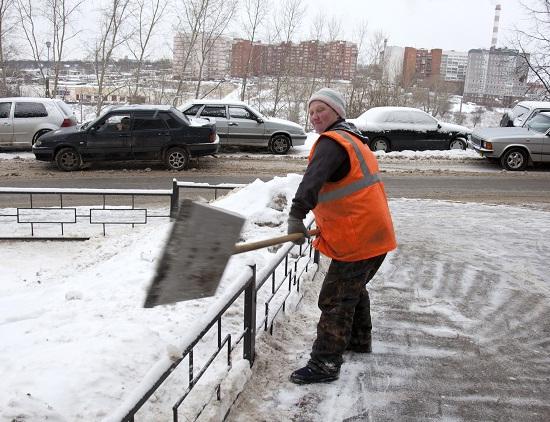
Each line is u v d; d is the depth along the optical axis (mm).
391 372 3707
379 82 34281
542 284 5562
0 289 6434
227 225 2205
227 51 37781
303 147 17594
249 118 16172
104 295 4883
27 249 8250
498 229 7984
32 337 3877
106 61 25562
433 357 3943
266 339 3949
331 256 3373
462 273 5863
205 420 2973
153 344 3600
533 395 3484
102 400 2945
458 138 17125
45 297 5324
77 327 3979
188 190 11672
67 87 31500
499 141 14383
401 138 16828
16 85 27812
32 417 2670
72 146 13273
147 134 13445
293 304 4570
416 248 6816
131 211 9703
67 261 7688
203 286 2193
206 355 3717
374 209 3215
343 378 3609
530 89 20484
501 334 4363
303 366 3715
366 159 3230
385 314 4699
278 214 6852
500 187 12305
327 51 37469
